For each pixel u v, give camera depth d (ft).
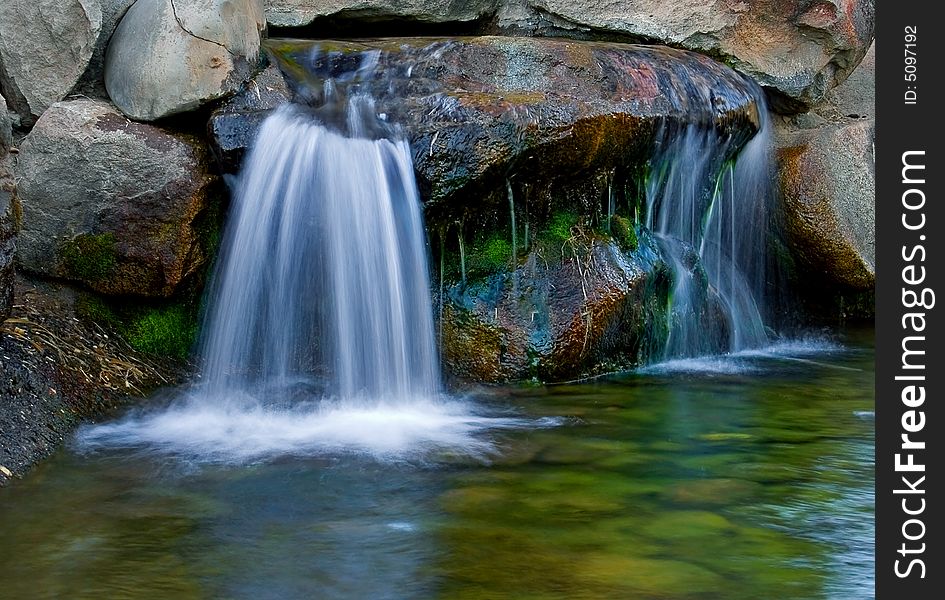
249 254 20.15
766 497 15.20
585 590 12.25
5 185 16.92
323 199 20.13
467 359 21.58
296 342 20.48
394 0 26.91
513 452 17.16
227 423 18.52
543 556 13.15
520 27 27.78
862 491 15.44
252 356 20.39
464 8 27.43
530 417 19.27
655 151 23.43
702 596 12.14
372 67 22.80
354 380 20.16
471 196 21.04
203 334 20.93
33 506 14.55
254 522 14.08
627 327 22.79
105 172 20.06
